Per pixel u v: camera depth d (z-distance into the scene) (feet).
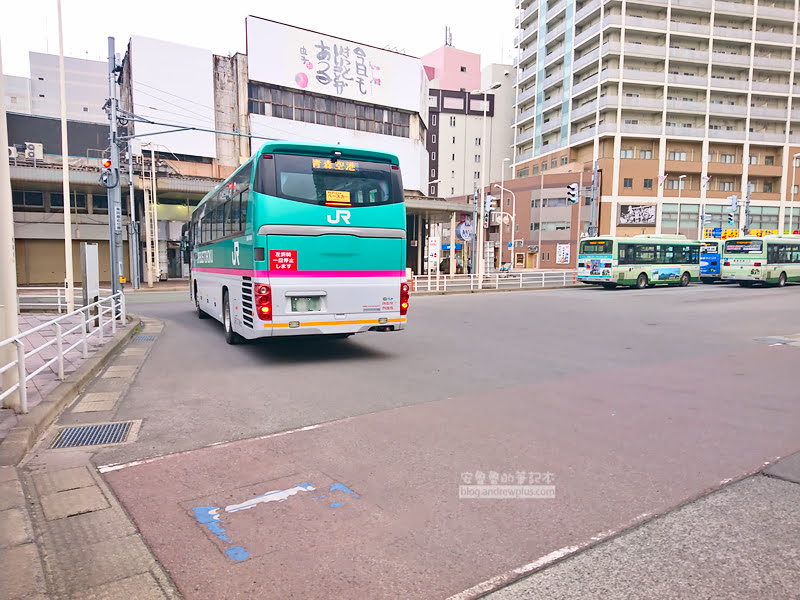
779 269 98.84
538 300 71.00
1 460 13.91
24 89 209.56
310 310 27.71
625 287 100.42
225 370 26.86
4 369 16.67
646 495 12.34
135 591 8.75
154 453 15.21
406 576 9.16
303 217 27.37
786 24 190.60
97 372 26.13
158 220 108.27
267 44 112.78
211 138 110.32
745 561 9.55
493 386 23.36
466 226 102.12
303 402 20.66
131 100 104.68
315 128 120.16
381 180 29.37
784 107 192.65
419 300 71.77
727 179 192.95
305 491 12.63
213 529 10.84
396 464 14.28
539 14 219.20
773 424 17.75
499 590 8.75
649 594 8.60
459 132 251.60
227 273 34.78
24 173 86.28
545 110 215.10
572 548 10.03
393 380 24.56
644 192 184.24
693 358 30.04
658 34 180.86
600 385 23.52
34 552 9.71
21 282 97.60
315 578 9.11
